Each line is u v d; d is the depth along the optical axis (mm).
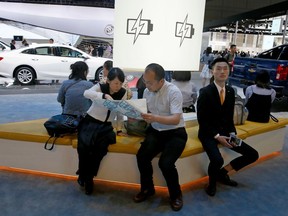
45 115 5336
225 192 2816
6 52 8469
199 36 3418
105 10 13047
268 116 3779
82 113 3189
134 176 2807
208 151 2742
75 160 2908
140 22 3098
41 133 2988
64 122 2869
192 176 2922
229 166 2928
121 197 2637
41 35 14508
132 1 3068
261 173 3281
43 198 2570
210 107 2779
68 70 8852
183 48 3301
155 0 3064
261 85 3740
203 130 2838
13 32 14039
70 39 14938
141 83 4195
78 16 12867
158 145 2588
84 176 2646
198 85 10180
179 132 2588
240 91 8992
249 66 7211
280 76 6273
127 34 3141
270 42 25469
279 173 3293
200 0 3293
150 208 2482
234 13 14992
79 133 2691
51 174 3016
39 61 8547
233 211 2494
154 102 2564
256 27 29938
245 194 2791
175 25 3178
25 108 5816
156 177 2758
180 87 3859
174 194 2475
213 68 2830
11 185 2773
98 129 2666
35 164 3020
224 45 29562
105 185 2832
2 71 8352
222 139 2756
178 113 2443
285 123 3889
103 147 2670
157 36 3143
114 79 2615
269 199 2715
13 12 12258
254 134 3438
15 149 3016
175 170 2445
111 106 2459
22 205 2447
